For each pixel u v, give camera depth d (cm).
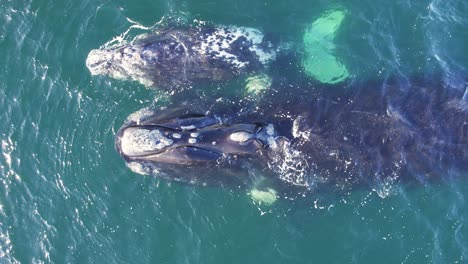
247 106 1784
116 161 1812
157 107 1806
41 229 1820
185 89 1880
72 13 2097
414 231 1728
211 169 1659
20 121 1948
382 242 1720
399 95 1812
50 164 1875
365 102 1789
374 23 2031
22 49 2062
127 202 1781
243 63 1952
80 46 2034
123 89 1909
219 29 2014
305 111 1758
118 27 2047
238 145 1634
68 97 1944
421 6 2064
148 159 1630
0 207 1861
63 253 1784
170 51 1933
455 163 1752
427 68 1930
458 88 1848
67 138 1888
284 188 1728
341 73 1908
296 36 2016
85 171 1836
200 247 1722
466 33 2030
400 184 1752
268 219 1731
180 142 1620
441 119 1756
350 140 1711
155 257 1733
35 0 2130
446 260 1708
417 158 1731
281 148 1677
